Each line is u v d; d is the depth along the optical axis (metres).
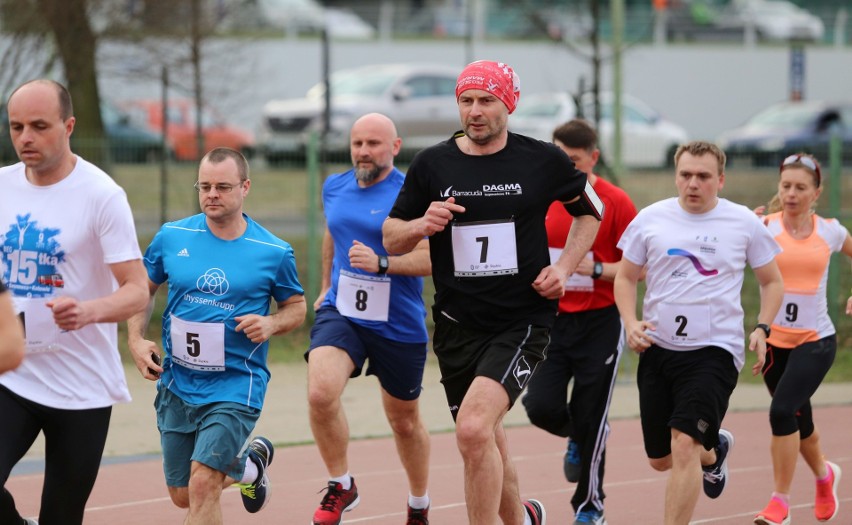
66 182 11.71
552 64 76.06
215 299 13.37
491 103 12.99
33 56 37.22
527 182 13.24
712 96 79.81
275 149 39.34
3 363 8.88
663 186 38.59
